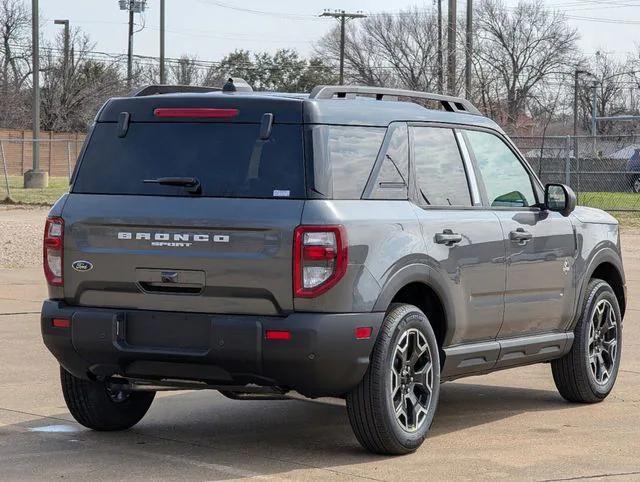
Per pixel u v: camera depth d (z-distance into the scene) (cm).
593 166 5319
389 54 7356
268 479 762
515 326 957
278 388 795
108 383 855
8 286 1897
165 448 855
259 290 781
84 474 774
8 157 7088
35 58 5478
